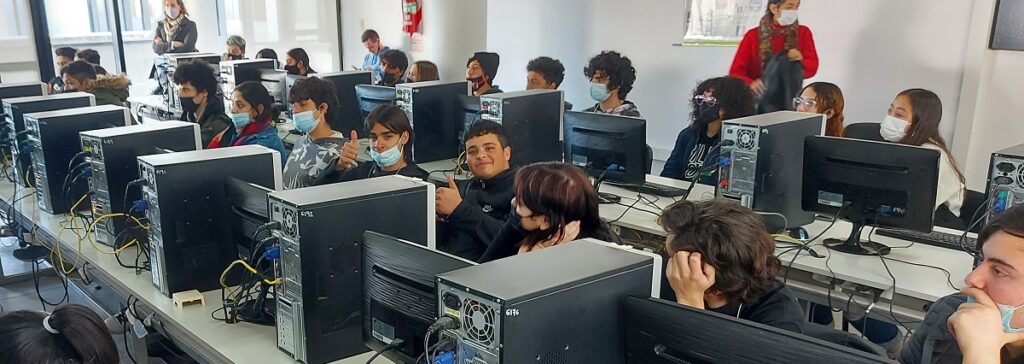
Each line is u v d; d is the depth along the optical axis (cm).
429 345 113
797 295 231
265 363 172
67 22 691
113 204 250
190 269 213
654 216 279
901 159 219
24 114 318
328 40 817
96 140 246
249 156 219
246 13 802
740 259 140
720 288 142
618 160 295
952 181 281
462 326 108
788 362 95
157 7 716
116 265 242
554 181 175
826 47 454
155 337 269
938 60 408
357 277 171
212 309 205
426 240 183
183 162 207
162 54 635
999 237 130
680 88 535
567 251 127
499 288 105
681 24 524
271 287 194
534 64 440
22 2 666
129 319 223
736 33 492
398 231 176
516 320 102
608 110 403
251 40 812
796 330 142
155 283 220
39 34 677
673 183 332
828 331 144
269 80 505
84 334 115
